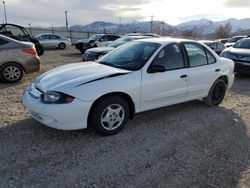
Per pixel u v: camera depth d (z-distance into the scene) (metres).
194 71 5.29
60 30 40.12
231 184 3.20
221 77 5.98
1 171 3.26
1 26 14.41
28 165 3.40
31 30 38.00
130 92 4.35
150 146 4.04
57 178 3.17
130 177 3.25
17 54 7.93
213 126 4.93
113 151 3.85
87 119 4.03
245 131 4.78
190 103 6.21
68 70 4.57
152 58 4.69
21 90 7.14
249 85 8.69
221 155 3.87
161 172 3.38
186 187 3.11
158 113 5.46
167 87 4.86
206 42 16.72
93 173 3.30
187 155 3.82
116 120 4.33
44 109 3.86
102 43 19.55
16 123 4.68
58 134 4.29
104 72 4.33
